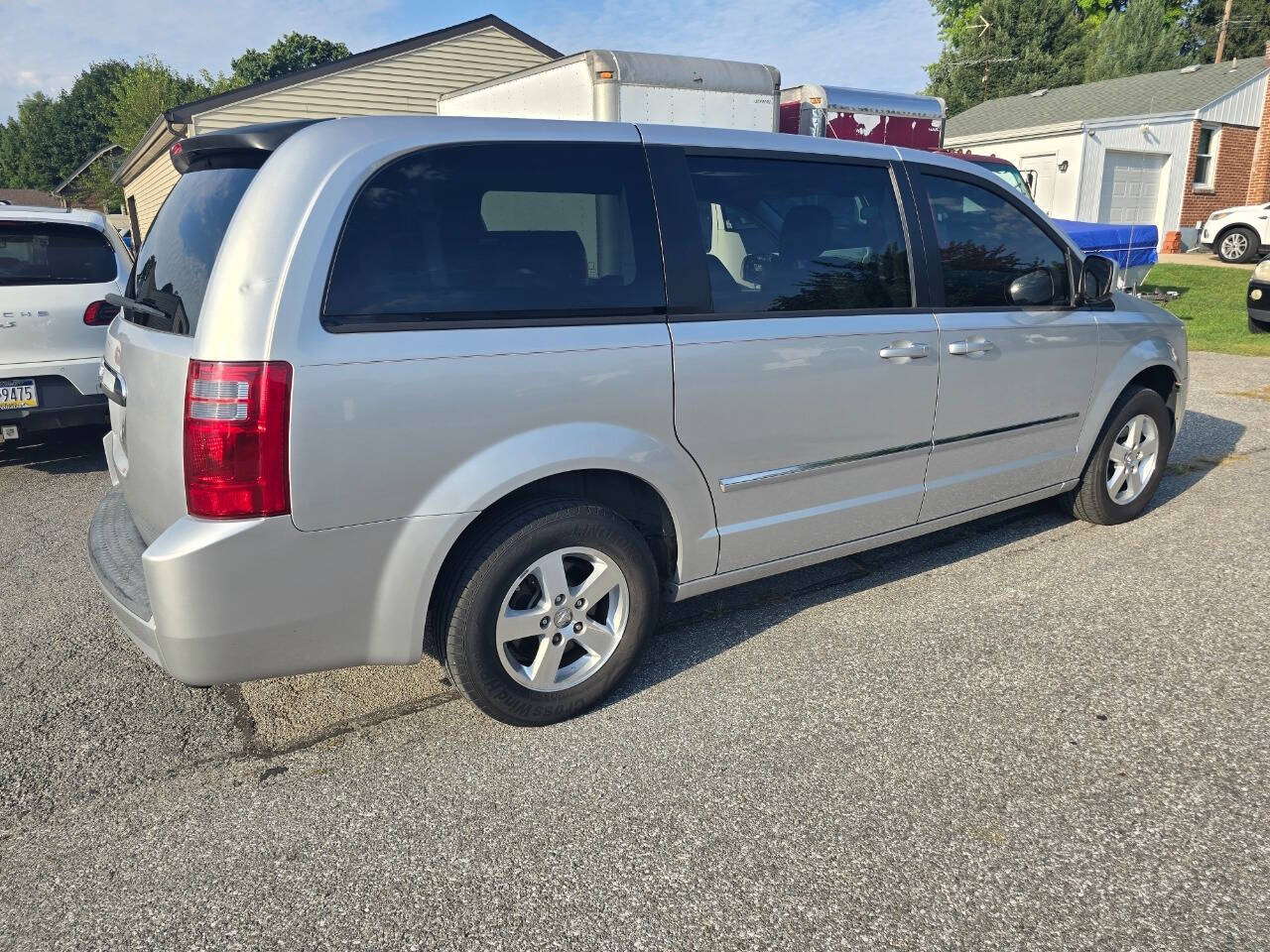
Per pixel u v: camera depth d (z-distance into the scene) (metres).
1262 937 1.94
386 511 2.40
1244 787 2.46
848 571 4.08
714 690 3.05
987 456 3.81
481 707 2.72
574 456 2.63
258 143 2.46
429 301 2.43
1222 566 3.98
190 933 2.04
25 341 5.39
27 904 2.14
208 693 3.13
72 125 65.44
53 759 2.74
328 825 2.41
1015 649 3.28
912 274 3.44
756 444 3.04
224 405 2.19
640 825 2.37
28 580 4.18
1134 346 4.32
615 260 2.75
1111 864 2.18
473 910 2.09
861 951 1.94
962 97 38.09
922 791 2.47
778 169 3.13
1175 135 19.97
